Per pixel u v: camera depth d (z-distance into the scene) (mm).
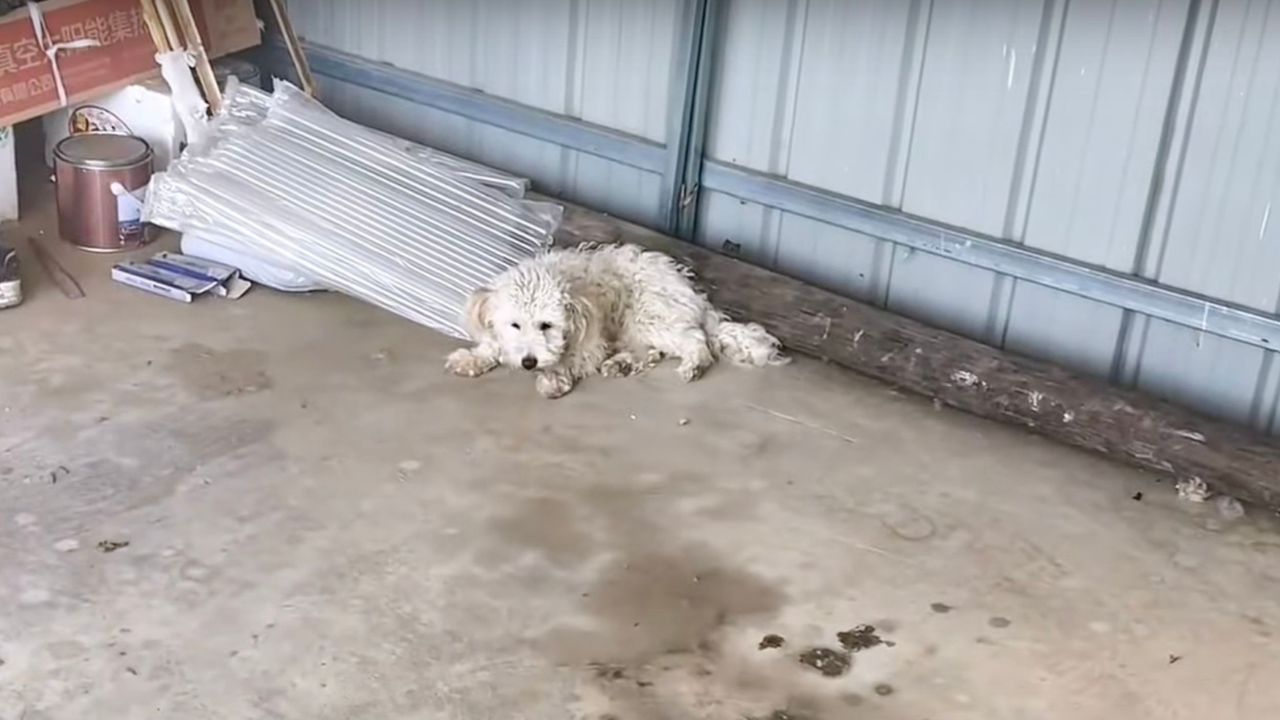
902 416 2117
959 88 2191
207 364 2102
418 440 1942
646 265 2225
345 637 1537
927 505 1883
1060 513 1889
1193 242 2070
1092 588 1728
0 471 1792
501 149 2775
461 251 2324
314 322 2268
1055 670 1572
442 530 1741
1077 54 2072
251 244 2303
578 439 1979
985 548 1794
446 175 2430
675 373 2184
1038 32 2092
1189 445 1952
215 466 1841
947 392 2127
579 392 2109
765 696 1499
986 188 2221
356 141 2441
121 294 2299
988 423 2115
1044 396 2049
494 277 2217
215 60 2807
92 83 2525
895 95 2256
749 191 2451
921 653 1584
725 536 1776
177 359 2111
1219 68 1968
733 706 1479
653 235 2447
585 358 2141
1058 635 1633
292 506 1766
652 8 2447
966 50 2164
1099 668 1580
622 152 2564
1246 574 1780
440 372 2135
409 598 1608
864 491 1905
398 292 2262
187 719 1403
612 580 1672
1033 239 2209
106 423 1923
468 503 1804
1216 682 1569
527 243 2391
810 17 2297
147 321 2221
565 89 2643
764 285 2307
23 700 1412
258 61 2998
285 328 2238
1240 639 1647
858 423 2084
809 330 2234
